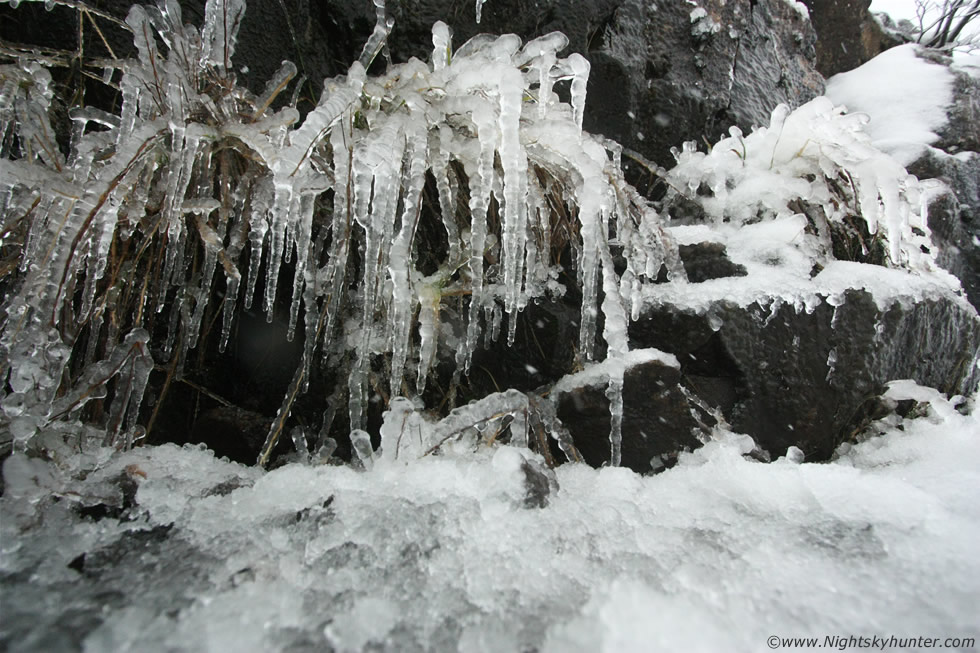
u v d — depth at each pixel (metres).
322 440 0.62
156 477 0.46
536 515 0.44
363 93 0.58
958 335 0.84
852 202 0.86
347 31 0.80
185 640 0.31
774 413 0.67
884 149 1.30
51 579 0.35
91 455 0.48
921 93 1.47
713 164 0.89
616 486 0.50
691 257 0.75
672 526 0.43
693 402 0.64
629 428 0.62
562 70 0.67
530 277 0.65
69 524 0.40
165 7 0.61
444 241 0.71
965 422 0.66
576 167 0.60
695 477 0.53
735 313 0.66
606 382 0.62
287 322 0.72
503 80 0.54
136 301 0.62
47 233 0.48
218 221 0.61
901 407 0.71
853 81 1.62
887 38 1.87
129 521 0.41
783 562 0.38
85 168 0.53
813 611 0.34
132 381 0.52
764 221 0.84
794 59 1.37
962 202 1.27
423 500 0.44
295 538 0.40
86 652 0.29
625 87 0.95
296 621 0.33
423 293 0.62
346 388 0.65
